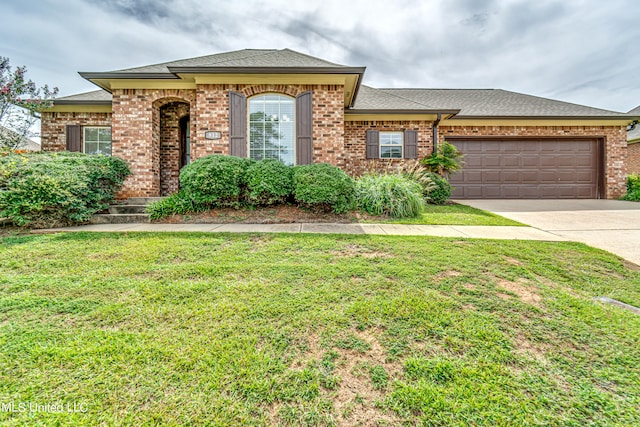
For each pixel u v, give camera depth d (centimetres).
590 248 420
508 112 1146
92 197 634
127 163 784
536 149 1141
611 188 1115
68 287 277
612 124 1110
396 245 426
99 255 370
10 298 253
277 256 375
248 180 647
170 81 811
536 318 232
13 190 523
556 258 376
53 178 556
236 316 227
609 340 204
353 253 392
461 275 316
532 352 192
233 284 287
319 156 803
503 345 197
